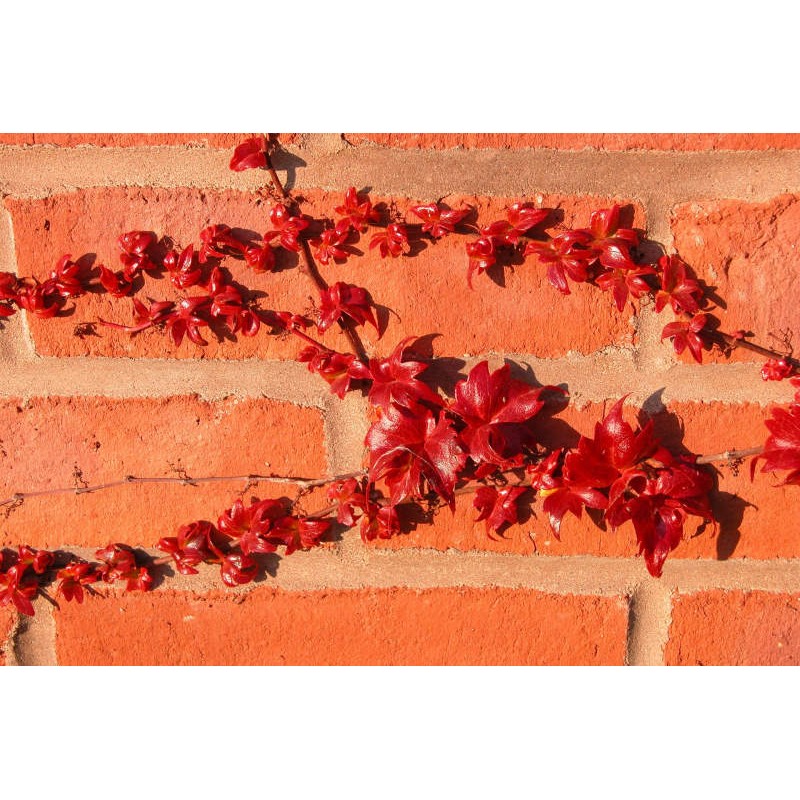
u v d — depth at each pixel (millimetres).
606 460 488
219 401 534
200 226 514
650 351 506
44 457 544
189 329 520
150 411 537
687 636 535
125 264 511
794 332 492
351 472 532
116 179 513
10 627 565
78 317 528
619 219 492
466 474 525
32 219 516
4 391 538
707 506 500
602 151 491
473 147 498
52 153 512
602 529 531
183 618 562
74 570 549
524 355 512
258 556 552
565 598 538
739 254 490
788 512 515
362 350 521
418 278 512
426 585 544
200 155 511
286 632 559
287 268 517
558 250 491
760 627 528
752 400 504
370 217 497
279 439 535
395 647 553
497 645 547
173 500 546
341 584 550
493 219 500
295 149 506
